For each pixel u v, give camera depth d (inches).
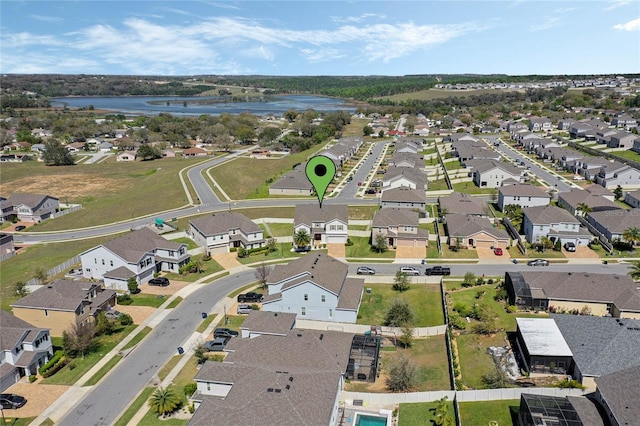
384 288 3216.0
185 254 3754.9
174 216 5054.1
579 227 3855.8
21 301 2775.6
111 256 3380.9
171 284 3405.5
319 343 2278.5
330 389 1889.8
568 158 6348.4
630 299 2588.6
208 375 2037.4
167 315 2938.0
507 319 2669.8
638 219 3754.9
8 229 5017.2
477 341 2475.4
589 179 5708.7
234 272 3592.5
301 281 2787.9
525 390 2015.3
